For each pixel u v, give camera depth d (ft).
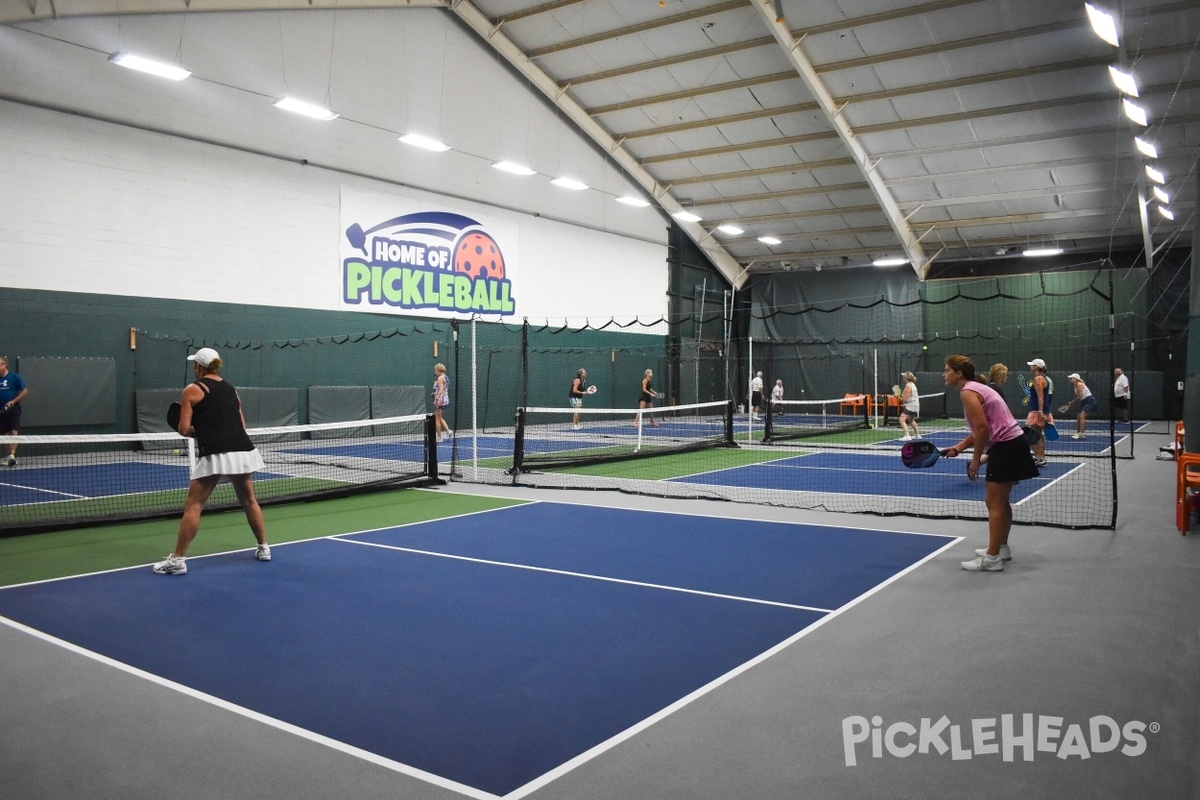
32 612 16.80
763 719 11.43
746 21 64.03
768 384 61.52
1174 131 66.03
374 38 66.90
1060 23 56.65
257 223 61.05
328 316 65.77
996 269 97.86
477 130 75.36
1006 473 19.89
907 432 62.69
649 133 82.07
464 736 10.89
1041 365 43.65
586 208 87.97
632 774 9.84
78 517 27.32
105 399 53.42
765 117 75.25
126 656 14.08
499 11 69.87
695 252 103.86
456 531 25.91
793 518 28.22
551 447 57.67
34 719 11.46
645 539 24.52
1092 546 23.20
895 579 19.45
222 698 12.21
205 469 20.36
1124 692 12.40
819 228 93.71
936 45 61.36
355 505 31.42
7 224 49.42
